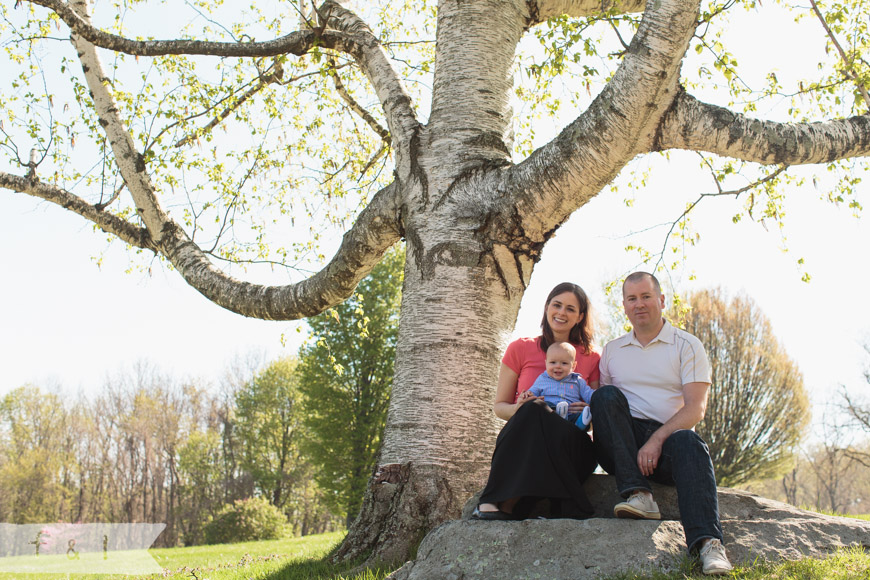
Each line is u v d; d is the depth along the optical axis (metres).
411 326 5.34
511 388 4.50
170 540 38.81
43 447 40.91
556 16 6.72
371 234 6.12
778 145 4.70
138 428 41.44
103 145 9.07
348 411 22.00
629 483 3.59
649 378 4.07
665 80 4.50
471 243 5.38
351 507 21.72
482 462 5.00
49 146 9.45
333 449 21.94
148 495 42.97
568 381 4.16
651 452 3.65
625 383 4.16
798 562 3.21
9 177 8.48
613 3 6.55
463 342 5.18
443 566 3.58
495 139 5.79
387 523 4.85
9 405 42.06
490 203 5.38
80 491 40.56
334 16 7.32
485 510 3.84
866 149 4.84
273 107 10.18
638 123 4.67
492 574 3.46
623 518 3.62
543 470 3.75
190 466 39.94
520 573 3.42
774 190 9.01
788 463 25.56
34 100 9.52
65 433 42.97
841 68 8.30
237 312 7.46
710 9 8.12
